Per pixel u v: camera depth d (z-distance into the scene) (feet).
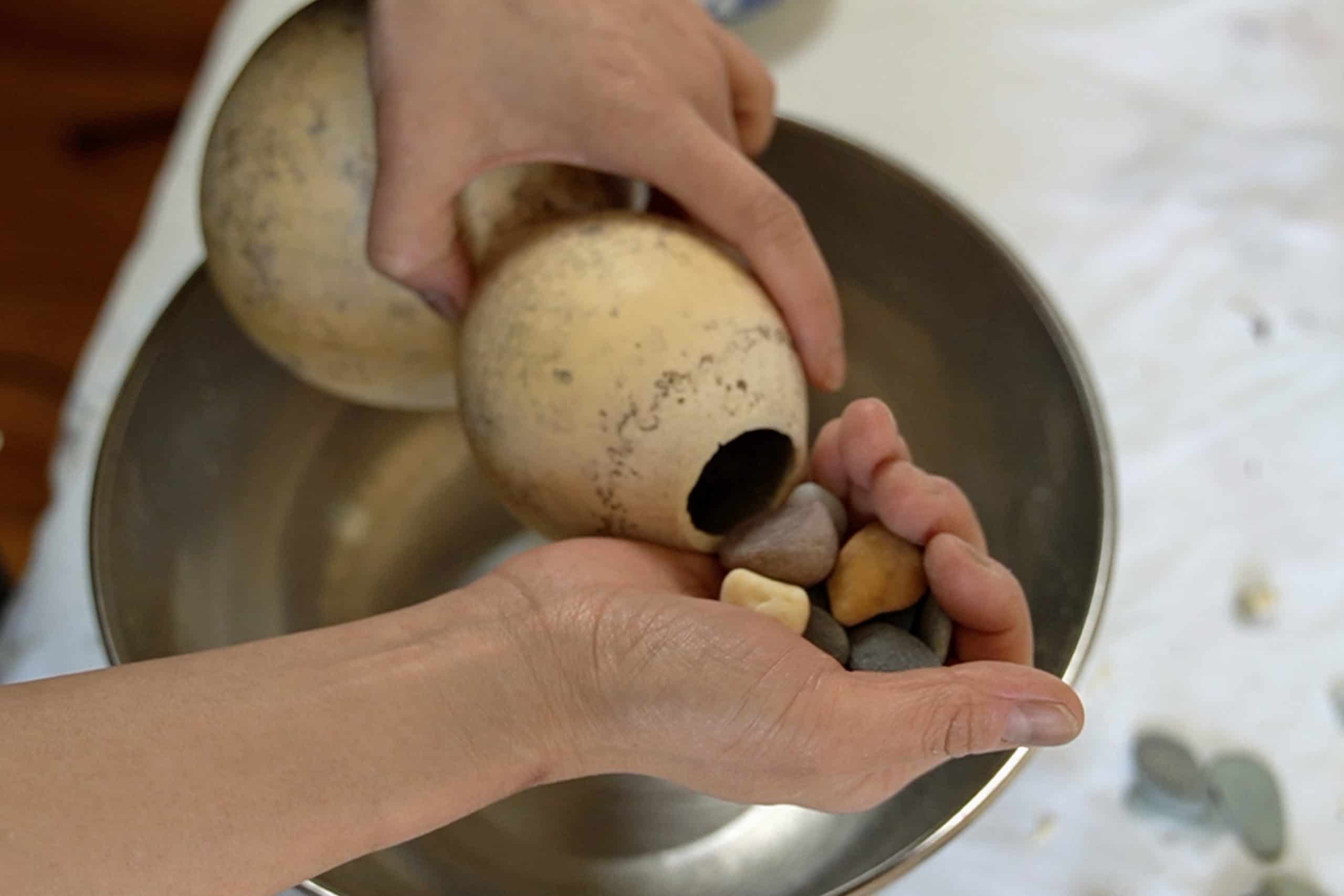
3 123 3.54
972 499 1.78
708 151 1.39
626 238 1.40
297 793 1.00
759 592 1.32
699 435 1.33
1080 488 1.55
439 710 1.07
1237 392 1.96
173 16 3.65
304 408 1.90
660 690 1.10
